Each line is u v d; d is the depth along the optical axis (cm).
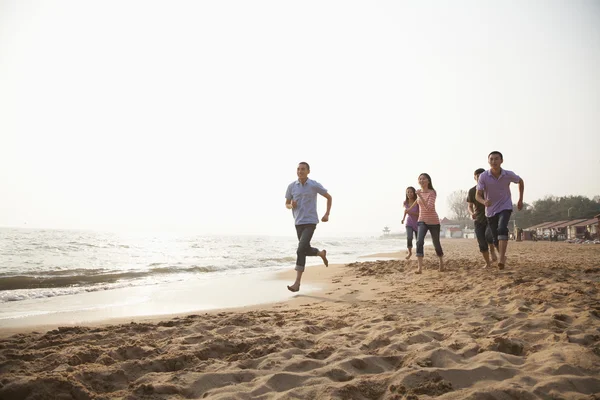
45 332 353
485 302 430
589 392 192
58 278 804
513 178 686
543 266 784
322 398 194
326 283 730
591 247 2120
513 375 215
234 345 290
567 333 276
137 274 923
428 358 244
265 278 845
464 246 2633
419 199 784
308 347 287
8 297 577
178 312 465
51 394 196
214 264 1215
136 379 225
